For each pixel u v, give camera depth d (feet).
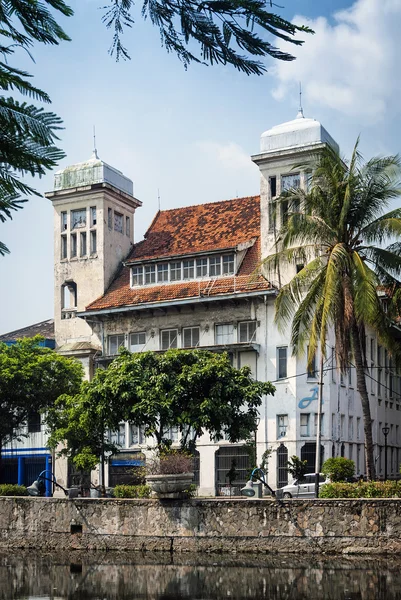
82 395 111.04
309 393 146.82
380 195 101.60
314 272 103.45
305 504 82.02
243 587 63.00
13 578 71.20
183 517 87.04
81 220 175.94
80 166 176.76
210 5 12.41
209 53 12.80
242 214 170.09
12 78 12.00
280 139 153.99
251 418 112.47
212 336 156.46
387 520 78.48
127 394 105.19
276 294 148.77
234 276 156.15
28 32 12.32
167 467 88.38
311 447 146.41
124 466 156.87
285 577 67.51
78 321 172.96
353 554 79.05
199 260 160.76
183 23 12.63
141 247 174.60
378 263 103.45
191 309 159.02
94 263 172.24
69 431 122.11
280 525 82.74
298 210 127.95
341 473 109.91
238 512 84.79
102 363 165.48
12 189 12.60
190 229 172.86
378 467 175.63
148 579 68.85
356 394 163.22
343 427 153.99
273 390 113.50
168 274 163.73
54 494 157.58
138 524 89.15
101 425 112.06
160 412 106.11
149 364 110.52
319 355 147.95
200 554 84.89
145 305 159.22
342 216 100.73
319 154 107.45
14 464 167.94
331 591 59.57
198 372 107.55
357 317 99.86
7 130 12.02
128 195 179.83
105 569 76.02
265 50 12.64
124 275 173.47
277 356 149.89
